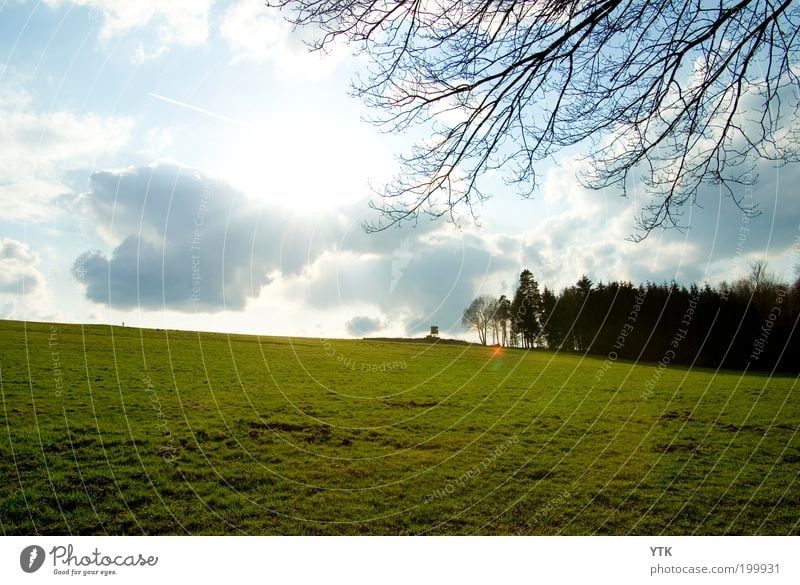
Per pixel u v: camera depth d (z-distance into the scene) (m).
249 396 20.66
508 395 23.23
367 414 19.06
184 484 11.05
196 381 22.53
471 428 17.30
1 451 12.38
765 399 21.72
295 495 10.80
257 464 12.70
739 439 15.65
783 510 10.12
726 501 10.57
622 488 11.31
